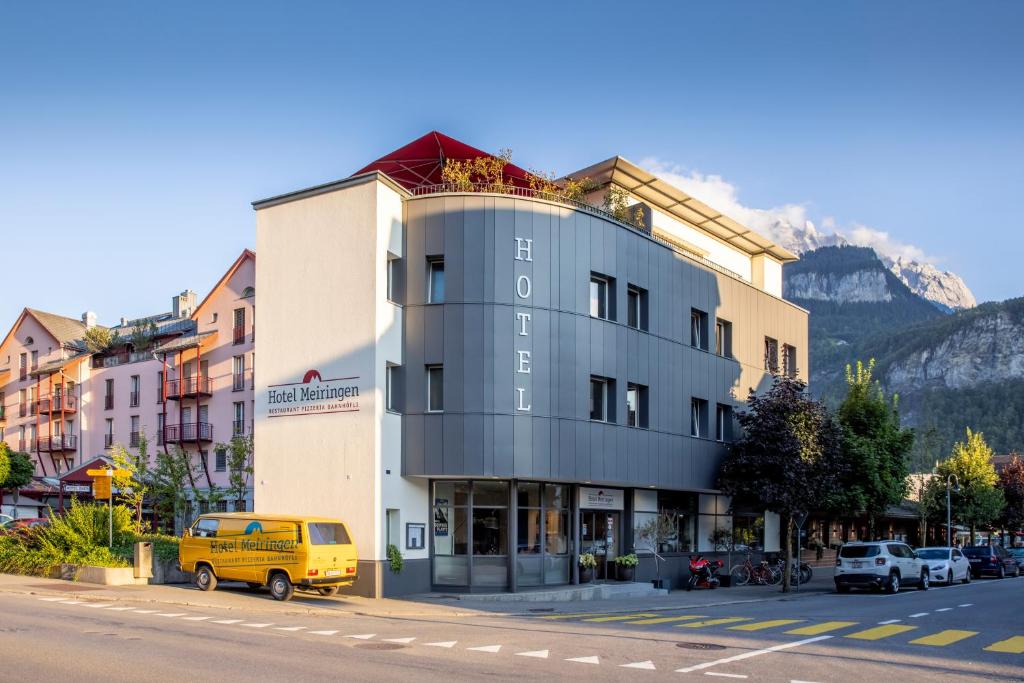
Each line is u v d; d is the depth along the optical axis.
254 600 22.00
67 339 61.31
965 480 68.94
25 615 17.56
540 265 27.44
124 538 26.61
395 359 26.47
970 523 70.38
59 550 25.81
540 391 26.89
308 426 26.36
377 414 25.30
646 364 31.55
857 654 15.05
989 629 19.30
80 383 57.66
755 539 40.41
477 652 14.29
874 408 41.03
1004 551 50.91
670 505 35.09
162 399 52.12
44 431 58.94
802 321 44.22
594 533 31.14
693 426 35.16
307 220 27.36
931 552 39.62
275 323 27.47
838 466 33.94
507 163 32.97
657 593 30.41
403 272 27.06
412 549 26.30
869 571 31.78
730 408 37.25
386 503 25.41
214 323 50.88
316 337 26.66
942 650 15.82
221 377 49.81
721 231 42.16
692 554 35.34
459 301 26.48
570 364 27.88
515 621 20.00
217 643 14.52
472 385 26.11
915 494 70.56
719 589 34.16
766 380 40.31
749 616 22.02
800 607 25.36
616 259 30.30
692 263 35.06
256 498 26.81
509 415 26.16
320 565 22.12
